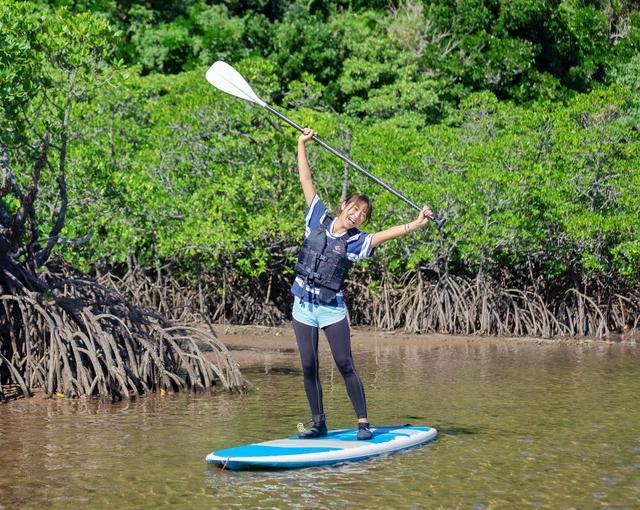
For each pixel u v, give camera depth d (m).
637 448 22.53
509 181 55.56
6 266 31.30
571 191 58.31
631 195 57.22
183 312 56.69
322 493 18.36
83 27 31.34
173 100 71.31
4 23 29.39
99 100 62.22
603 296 60.91
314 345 21.34
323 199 58.16
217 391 31.80
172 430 24.73
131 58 87.94
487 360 42.06
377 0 92.81
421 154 59.62
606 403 29.16
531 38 85.50
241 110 58.28
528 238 58.06
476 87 83.69
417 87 78.81
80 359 30.23
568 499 18.12
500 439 23.42
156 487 18.91
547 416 26.77
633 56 86.62
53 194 41.03
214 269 59.50
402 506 17.59
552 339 54.28
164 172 58.91
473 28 84.50
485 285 57.41
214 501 17.89
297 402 29.47
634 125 67.94
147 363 31.48
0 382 29.88
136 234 53.84
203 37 88.06
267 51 87.12
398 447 21.83
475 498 18.12
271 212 56.22
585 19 87.62
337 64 83.44
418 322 57.16
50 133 33.84
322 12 93.81
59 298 31.30
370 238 20.78
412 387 32.81
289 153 57.66
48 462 21.08
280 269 60.91
